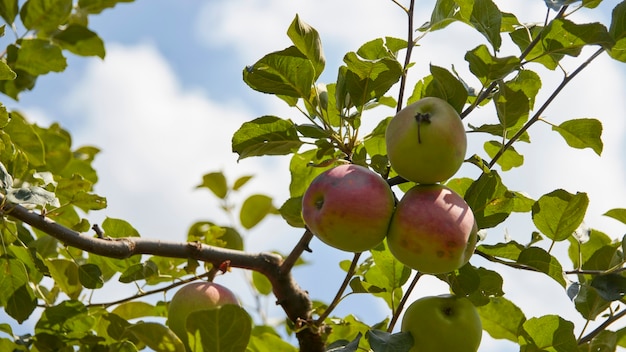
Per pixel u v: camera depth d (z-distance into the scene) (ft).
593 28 7.05
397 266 7.54
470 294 7.11
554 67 7.41
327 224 6.86
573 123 7.29
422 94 7.42
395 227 6.86
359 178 6.88
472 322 7.13
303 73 7.18
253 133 7.25
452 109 6.90
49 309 7.39
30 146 7.84
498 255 7.14
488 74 7.00
